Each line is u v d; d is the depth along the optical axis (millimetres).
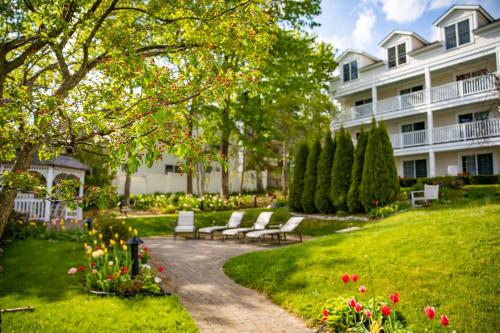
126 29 5312
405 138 22203
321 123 23016
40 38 4656
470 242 5797
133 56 4352
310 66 25547
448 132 19984
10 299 5164
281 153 29734
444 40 20922
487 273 4738
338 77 26562
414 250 6027
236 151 28094
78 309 4727
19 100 3639
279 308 5234
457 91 19812
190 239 13531
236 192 33125
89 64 4898
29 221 11938
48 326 4141
